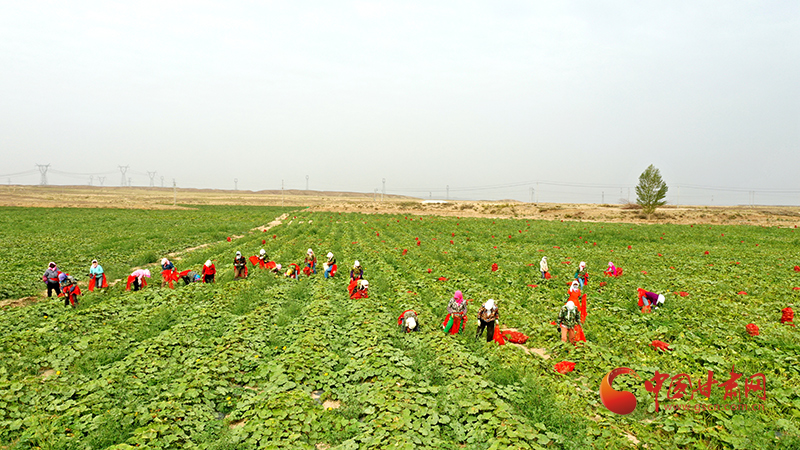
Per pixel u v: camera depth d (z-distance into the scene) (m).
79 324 11.67
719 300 15.79
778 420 6.76
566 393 7.96
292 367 8.84
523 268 22.41
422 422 6.72
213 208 92.62
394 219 60.84
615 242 37.69
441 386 8.23
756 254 29.11
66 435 6.28
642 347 10.75
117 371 8.53
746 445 6.07
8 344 9.93
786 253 29.84
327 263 19.38
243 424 7.05
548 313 14.05
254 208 97.56
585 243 37.03
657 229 48.75
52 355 9.35
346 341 10.81
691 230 47.28
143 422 6.70
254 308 13.97
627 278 20.39
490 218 68.62
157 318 12.34
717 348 10.58
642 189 66.69
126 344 10.16
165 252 28.52
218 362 9.08
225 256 25.23
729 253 29.72
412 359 9.38
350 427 6.75
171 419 6.84
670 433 6.68
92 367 8.90
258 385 8.52
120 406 7.29
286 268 21.28
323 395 8.01
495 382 8.57
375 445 6.10
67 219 52.56
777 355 9.90
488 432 6.49
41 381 8.11
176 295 15.32
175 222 52.38
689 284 18.58
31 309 13.27
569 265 24.22
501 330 12.22
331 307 13.84
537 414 7.13
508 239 38.94
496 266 21.59
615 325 12.63
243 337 10.85
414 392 7.79
